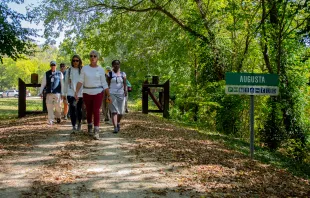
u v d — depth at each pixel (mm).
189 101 15016
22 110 13961
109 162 6117
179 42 16797
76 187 4809
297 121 12805
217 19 14188
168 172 5609
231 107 13047
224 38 13938
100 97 8109
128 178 5258
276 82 7320
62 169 5629
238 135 13219
